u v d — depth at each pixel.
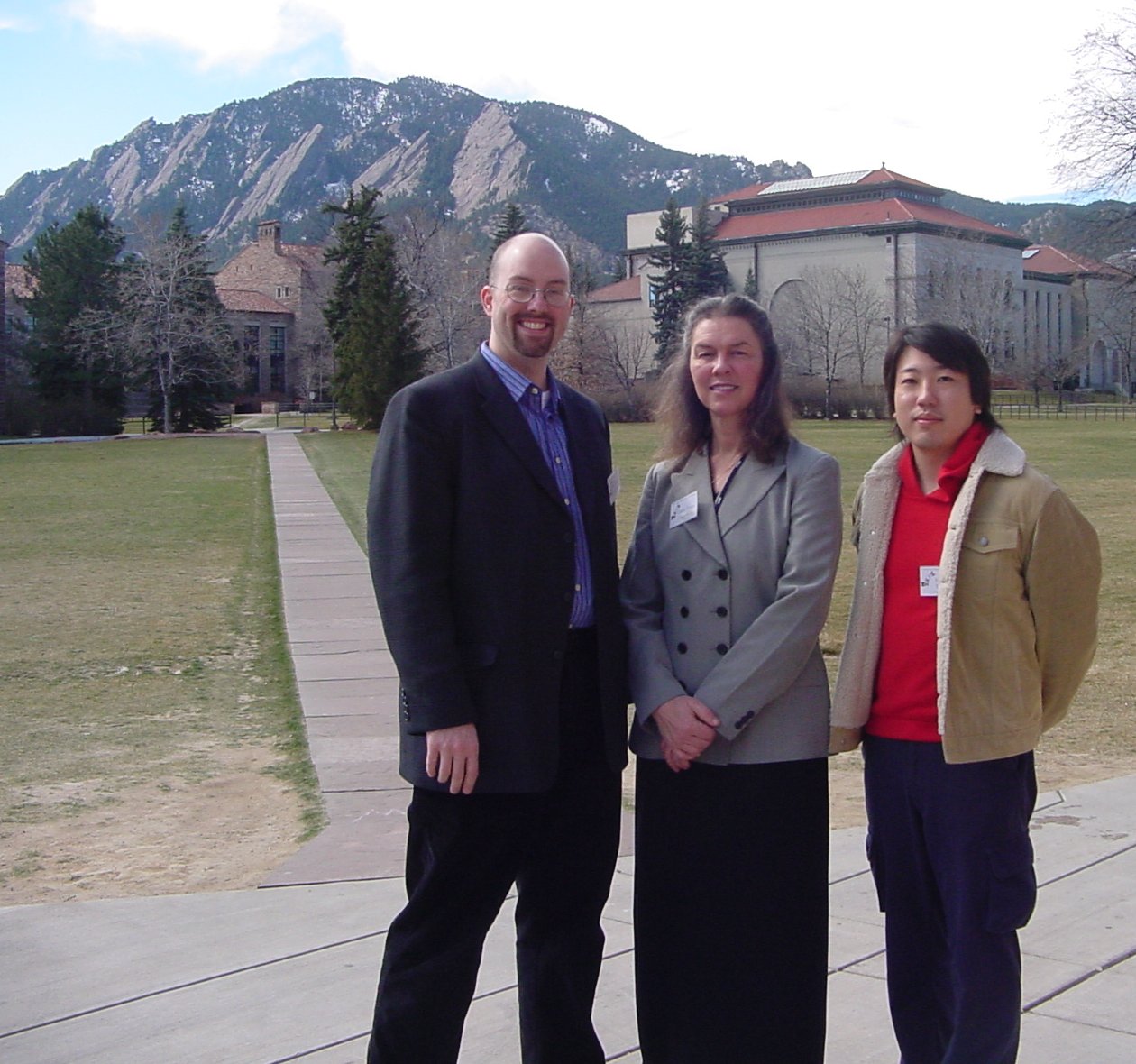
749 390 3.27
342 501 25.25
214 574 15.66
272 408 93.50
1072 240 43.66
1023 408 77.69
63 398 65.50
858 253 96.38
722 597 3.22
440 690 2.98
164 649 10.86
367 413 60.06
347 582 14.48
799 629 3.11
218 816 6.15
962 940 3.09
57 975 4.05
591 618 3.25
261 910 4.61
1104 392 95.75
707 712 3.12
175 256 64.94
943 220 98.19
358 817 5.90
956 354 3.11
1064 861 4.89
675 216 87.94
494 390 3.15
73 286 66.44
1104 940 4.15
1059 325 108.06
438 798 3.09
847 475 29.36
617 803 3.35
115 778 6.89
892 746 3.20
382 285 59.69
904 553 3.19
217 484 30.56
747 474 3.27
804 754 3.20
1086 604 3.09
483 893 3.16
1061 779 6.42
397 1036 3.12
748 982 3.19
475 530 3.07
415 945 3.14
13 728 8.12
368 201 64.31
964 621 3.07
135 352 64.56
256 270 109.00
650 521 3.44
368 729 7.79
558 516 3.14
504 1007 3.81
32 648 10.93
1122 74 38.00
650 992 3.30
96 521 22.17
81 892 5.05
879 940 4.21
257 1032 3.65
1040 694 3.15
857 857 5.03
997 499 3.07
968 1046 3.06
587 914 3.33
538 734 3.08
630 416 69.94
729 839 3.19
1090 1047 3.48
